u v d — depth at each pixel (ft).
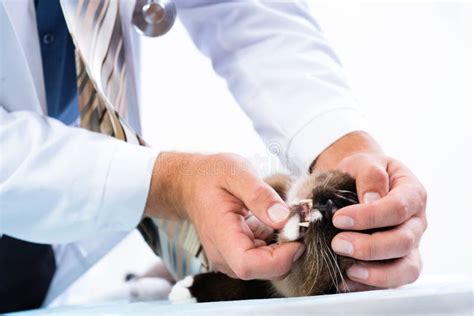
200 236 3.06
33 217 3.41
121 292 4.90
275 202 2.69
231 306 2.15
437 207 6.06
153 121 5.61
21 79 3.76
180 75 5.60
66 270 4.47
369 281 2.59
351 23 6.58
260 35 4.17
